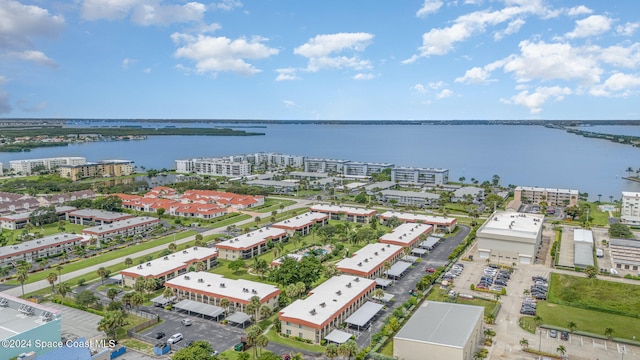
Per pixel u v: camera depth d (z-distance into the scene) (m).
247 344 110.31
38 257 180.12
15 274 161.88
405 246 185.12
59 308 132.38
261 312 127.81
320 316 118.62
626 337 118.50
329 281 144.00
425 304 125.31
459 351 97.62
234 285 140.50
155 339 113.62
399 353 103.44
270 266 168.88
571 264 177.25
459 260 181.88
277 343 115.00
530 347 113.06
